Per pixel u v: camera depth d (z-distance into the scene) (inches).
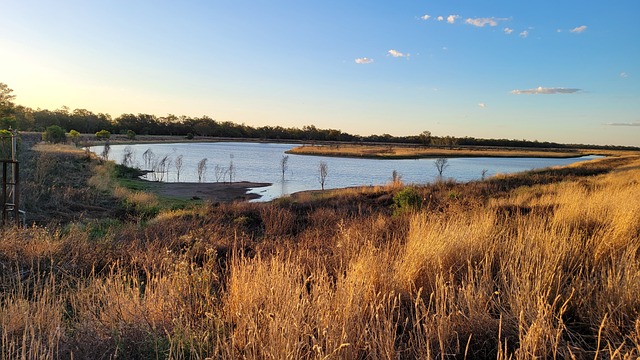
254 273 151.6
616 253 157.5
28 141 1876.2
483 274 140.3
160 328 122.6
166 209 666.8
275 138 7554.1
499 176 1282.0
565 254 155.7
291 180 1669.5
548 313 104.7
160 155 2728.8
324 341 101.8
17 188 405.7
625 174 1104.8
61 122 4859.7
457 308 114.3
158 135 6309.1
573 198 333.1
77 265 218.2
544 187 841.5
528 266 135.6
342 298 119.3
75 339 115.9
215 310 133.7
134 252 246.5
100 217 610.2
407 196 487.8
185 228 381.7
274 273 148.3
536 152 5762.8
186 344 110.9
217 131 7234.3
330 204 661.9
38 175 823.7
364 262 148.9
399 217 377.7
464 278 144.4
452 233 180.7
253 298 130.6
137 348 112.0
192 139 5959.6
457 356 101.9
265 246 274.4
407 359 98.0
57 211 598.2
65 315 150.7
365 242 203.2
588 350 96.4
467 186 1007.0
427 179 1771.7
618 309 107.8
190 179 1603.1
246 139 6855.3
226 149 4094.5
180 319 119.0
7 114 2412.6
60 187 768.3
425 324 102.6
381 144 6304.1
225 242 291.7
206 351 105.8
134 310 134.0
